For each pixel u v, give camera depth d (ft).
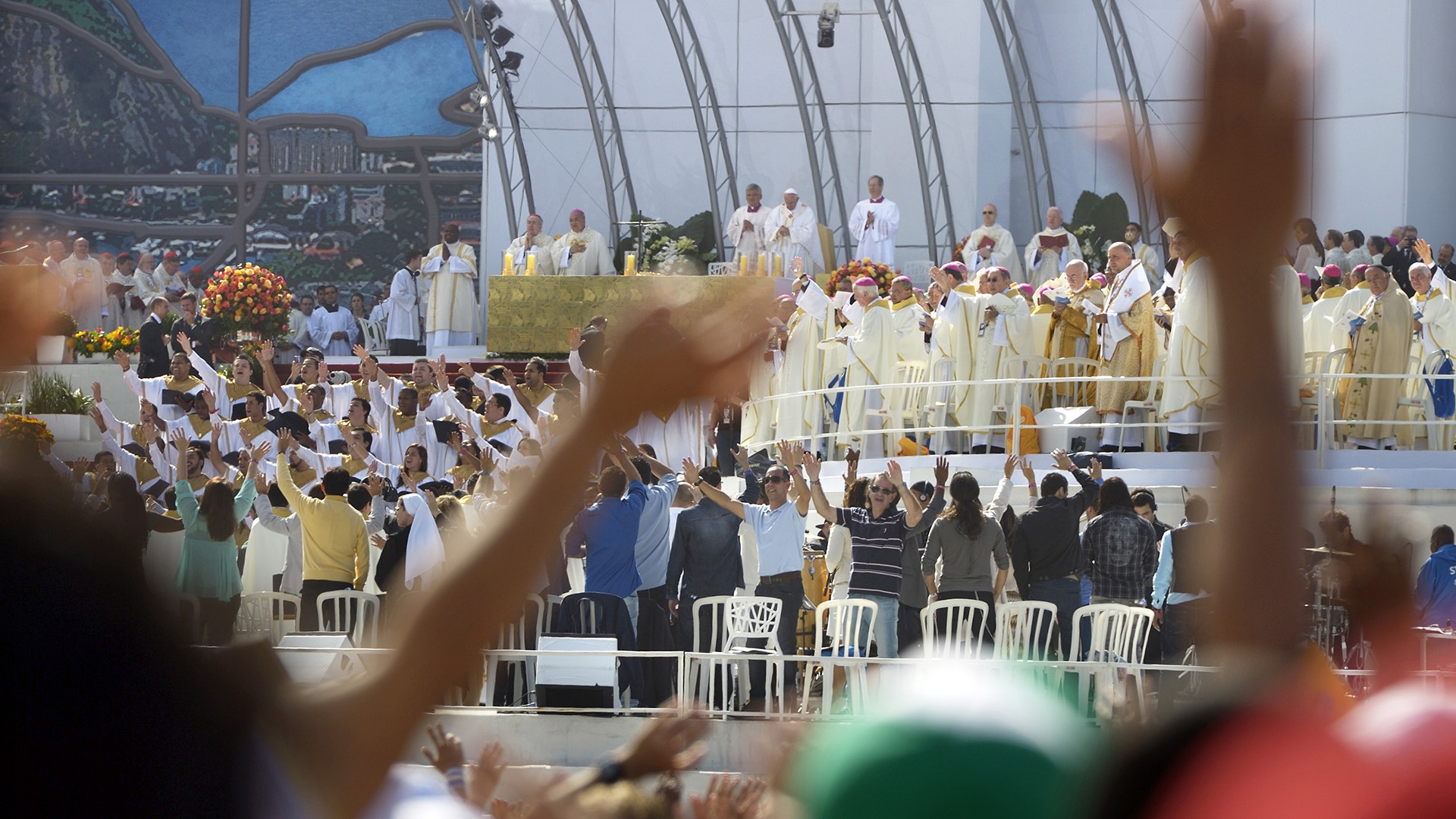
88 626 5.09
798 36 190.29
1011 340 109.91
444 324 173.17
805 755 4.91
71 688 5.03
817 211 186.80
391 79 202.08
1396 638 8.23
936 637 75.51
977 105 184.14
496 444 113.80
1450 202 173.17
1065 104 184.85
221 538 71.87
